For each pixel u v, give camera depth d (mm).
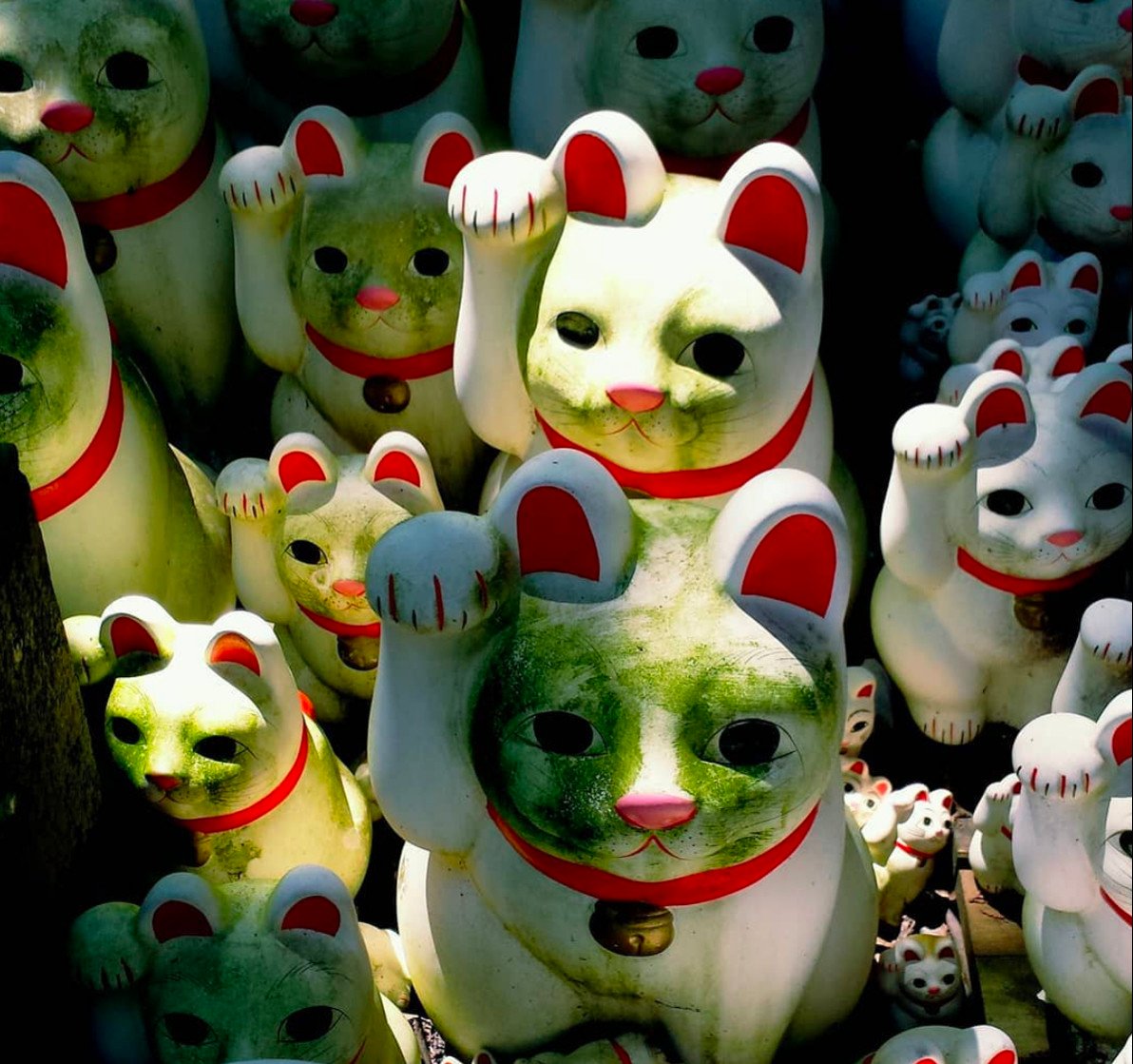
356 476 2051
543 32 2330
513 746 1466
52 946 1690
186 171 2295
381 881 2123
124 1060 1646
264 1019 1589
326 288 2145
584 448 1876
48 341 1816
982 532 2010
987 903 2018
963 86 2740
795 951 1606
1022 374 2105
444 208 2129
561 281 1821
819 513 1413
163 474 2115
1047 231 2594
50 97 2094
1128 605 1830
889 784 2098
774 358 1802
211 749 1761
